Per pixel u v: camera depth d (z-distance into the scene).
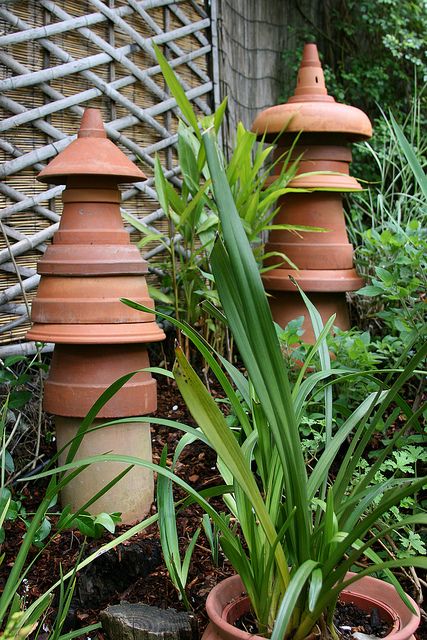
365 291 2.10
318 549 1.16
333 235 2.46
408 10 4.03
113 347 1.74
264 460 1.23
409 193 3.73
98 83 2.58
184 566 1.33
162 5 2.87
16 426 1.97
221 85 3.23
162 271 2.88
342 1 4.18
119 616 1.38
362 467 1.72
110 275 1.73
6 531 1.74
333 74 3.94
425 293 2.36
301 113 2.38
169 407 2.42
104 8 2.58
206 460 2.10
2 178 2.31
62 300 1.72
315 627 1.15
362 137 2.51
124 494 1.75
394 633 1.12
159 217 2.88
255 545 1.17
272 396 1.02
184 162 2.53
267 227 2.41
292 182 2.44
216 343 2.66
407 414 1.33
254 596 1.17
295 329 1.95
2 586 1.53
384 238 2.21
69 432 1.75
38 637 1.39
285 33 3.88
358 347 1.92
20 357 1.99
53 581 1.55
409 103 4.11
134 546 1.60
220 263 1.00
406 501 1.56
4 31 2.26
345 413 1.66
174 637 1.33
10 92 2.31
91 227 1.76
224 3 3.30
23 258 2.39
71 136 2.51
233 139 3.21
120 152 1.82
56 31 2.41
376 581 1.27
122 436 1.75
